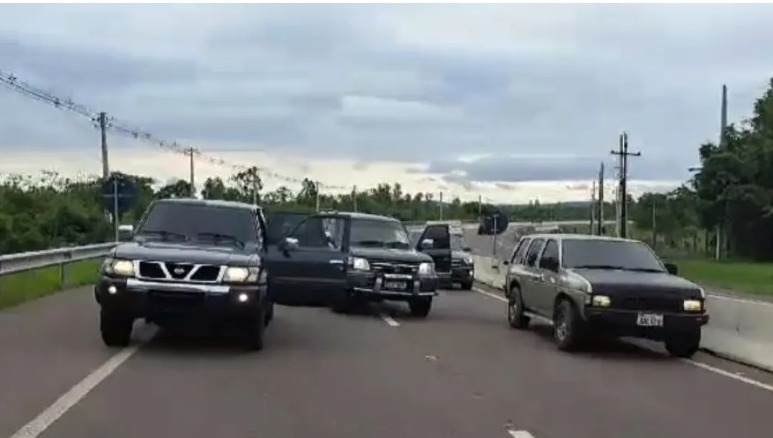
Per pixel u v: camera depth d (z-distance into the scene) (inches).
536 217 5339.6
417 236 1214.3
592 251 574.9
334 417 332.8
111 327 474.9
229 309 460.4
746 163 2723.9
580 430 322.0
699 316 512.7
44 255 808.9
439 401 367.2
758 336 498.9
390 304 816.3
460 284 1111.0
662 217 3390.7
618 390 406.0
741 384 434.6
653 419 344.5
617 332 511.2
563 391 399.2
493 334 613.9
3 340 497.0
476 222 5039.4
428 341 562.3
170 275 458.3
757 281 1786.4
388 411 345.4
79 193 2223.2
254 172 3772.1
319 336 567.2
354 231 747.4
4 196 1817.2
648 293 510.0
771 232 2746.1
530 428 323.3
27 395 356.8
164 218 526.6
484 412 348.2
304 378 411.2
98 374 403.9
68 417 322.3
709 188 2780.5
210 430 308.8
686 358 525.0
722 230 2827.3
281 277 724.0
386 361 471.2
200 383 391.5
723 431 327.3
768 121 2938.0
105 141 1674.5
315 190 4200.3
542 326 669.3
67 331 537.6
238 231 524.7
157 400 354.0
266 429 312.3
